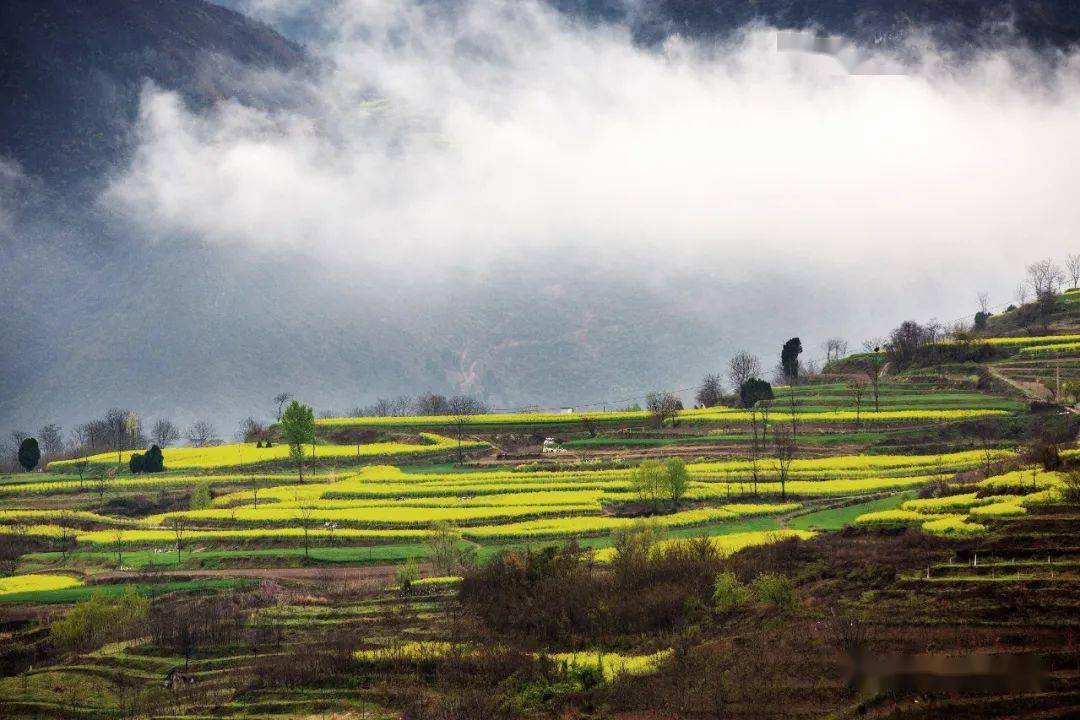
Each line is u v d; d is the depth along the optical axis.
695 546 129.88
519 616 116.62
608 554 143.12
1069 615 91.69
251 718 98.81
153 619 128.38
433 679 103.25
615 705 90.50
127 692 109.50
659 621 110.31
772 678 88.81
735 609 109.19
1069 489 121.94
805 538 135.50
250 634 121.25
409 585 136.12
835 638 93.19
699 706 86.38
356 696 101.56
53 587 152.50
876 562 111.88
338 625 123.25
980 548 109.69
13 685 112.50
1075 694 78.56
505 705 93.50
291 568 156.00
